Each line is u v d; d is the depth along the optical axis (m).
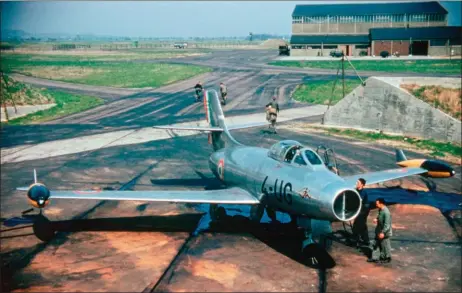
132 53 139.38
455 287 10.74
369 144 27.23
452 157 24.08
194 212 16.47
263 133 30.81
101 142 29.03
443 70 64.19
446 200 17.48
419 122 28.58
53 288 10.73
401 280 11.10
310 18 102.94
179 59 107.44
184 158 24.64
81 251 12.91
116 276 11.36
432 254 12.62
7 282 11.02
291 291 10.57
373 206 16.56
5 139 30.11
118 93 54.50
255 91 53.38
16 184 20.03
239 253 12.80
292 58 98.19
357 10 101.69
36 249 13.05
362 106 31.44
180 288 10.72
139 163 23.64
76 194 13.83
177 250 13.00
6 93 45.41
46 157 25.19
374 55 95.75
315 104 44.22
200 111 40.78
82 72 78.62
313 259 12.24
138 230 14.62
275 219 15.73
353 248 13.04
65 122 36.66
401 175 16.47
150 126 34.25
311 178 12.17
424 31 94.06
